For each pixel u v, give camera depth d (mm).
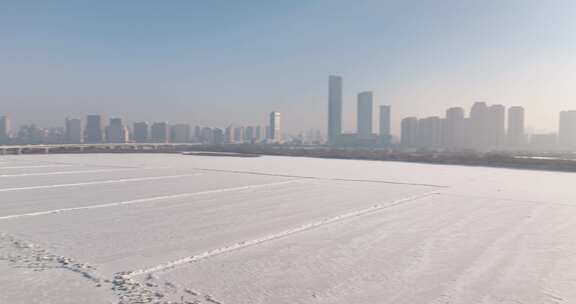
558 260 6645
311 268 6156
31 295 4926
